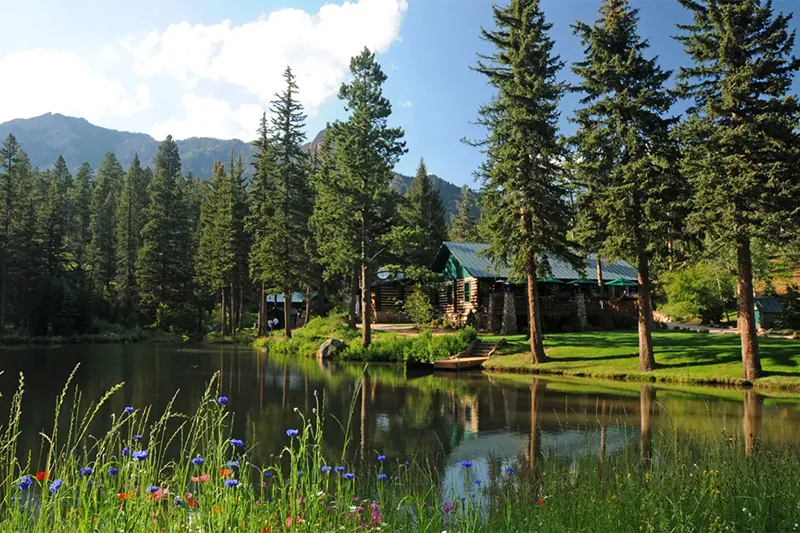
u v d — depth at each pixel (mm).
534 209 25828
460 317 41562
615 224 22516
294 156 50438
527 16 26438
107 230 71938
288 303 47312
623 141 22750
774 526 5387
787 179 19672
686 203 21375
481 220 28953
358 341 35812
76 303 53594
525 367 26500
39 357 33188
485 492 7973
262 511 4562
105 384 20859
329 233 41469
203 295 65125
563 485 7230
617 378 23219
